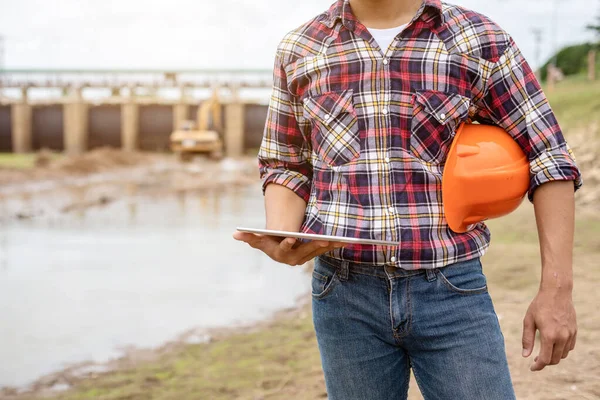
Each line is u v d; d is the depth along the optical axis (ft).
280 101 6.60
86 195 65.10
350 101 5.99
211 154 119.34
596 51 93.86
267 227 6.32
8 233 40.81
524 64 6.12
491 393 5.80
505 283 21.66
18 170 83.41
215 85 141.59
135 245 36.22
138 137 140.05
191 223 45.60
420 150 5.90
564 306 5.72
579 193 38.01
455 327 5.86
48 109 142.00
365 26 6.10
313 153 6.35
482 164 5.91
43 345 18.75
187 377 15.53
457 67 5.91
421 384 6.23
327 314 6.22
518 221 34.99
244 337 18.85
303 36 6.41
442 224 5.90
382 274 5.91
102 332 19.92
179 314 21.90
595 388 12.05
